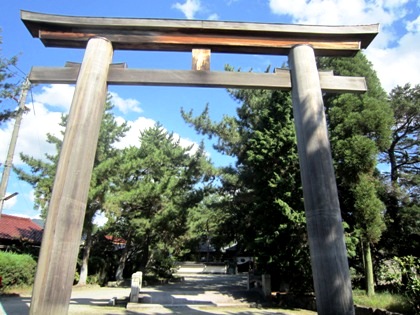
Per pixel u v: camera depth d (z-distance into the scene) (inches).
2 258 598.5
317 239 196.7
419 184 675.4
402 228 607.8
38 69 234.5
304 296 490.9
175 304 474.0
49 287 176.2
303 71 236.1
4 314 304.5
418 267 346.9
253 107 690.2
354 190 516.1
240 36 247.9
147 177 894.4
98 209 757.9
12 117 508.7
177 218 853.8
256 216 554.3
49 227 187.3
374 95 599.8
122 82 234.1
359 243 523.5
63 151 203.6
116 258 963.3
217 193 720.3
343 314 181.9
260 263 542.9
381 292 487.5
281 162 539.2
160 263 1024.2
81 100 216.2
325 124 223.8
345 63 619.5
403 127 744.3
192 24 243.6
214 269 1632.6
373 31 247.8
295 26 246.8
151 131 1166.3
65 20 238.4
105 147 840.3
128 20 241.6
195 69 239.5
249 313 427.8
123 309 422.6
